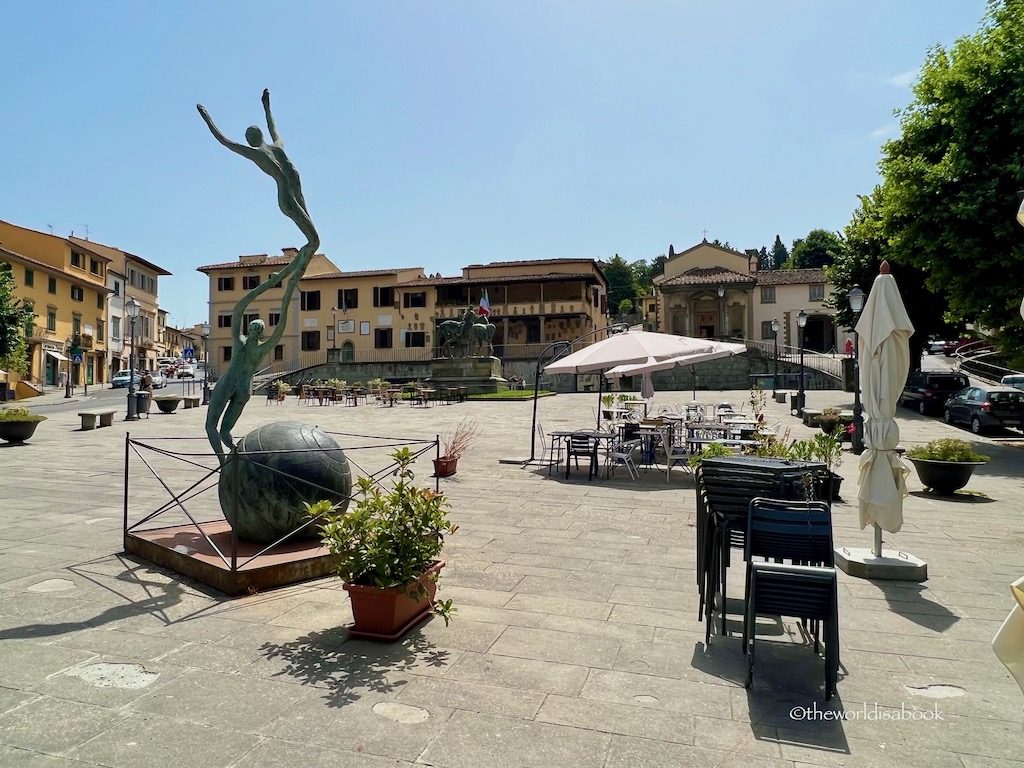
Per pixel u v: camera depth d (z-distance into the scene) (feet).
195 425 75.00
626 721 11.58
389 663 13.89
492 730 11.21
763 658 14.44
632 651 14.70
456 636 15.47
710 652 14.73
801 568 12.69
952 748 10.82
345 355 191.52
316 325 196.03
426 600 16.37
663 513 30.12
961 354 149.07
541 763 10.22
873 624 16.67
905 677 13.56
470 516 29.37
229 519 20.98
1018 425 64.23
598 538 25.38
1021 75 49.19
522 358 160.25
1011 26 52.54
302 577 19.38
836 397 102.94
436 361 128.88
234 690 12.62
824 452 32.78
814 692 12.84
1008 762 10.39
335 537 15.33
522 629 15.97
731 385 146.51
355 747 10.64
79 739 10.84
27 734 10.98
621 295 294.66
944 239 53.26
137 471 42.75
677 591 19.04
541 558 22.48
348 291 194.18
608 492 35.47
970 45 53.93
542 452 49.29
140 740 10.82
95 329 184.55
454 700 12.28
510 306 179.63
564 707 12.06
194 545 21.02
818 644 15.05
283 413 93.20
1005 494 36.32
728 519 16.03
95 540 24.17
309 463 20.77
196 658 14.08
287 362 193.98
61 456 49.83
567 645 14.99
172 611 16.88
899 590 19.48
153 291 228.02
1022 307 10.23
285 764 10.14
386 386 126.82
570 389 151.64
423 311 186.80
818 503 14.37
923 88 57.77
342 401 118.52
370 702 12.17
